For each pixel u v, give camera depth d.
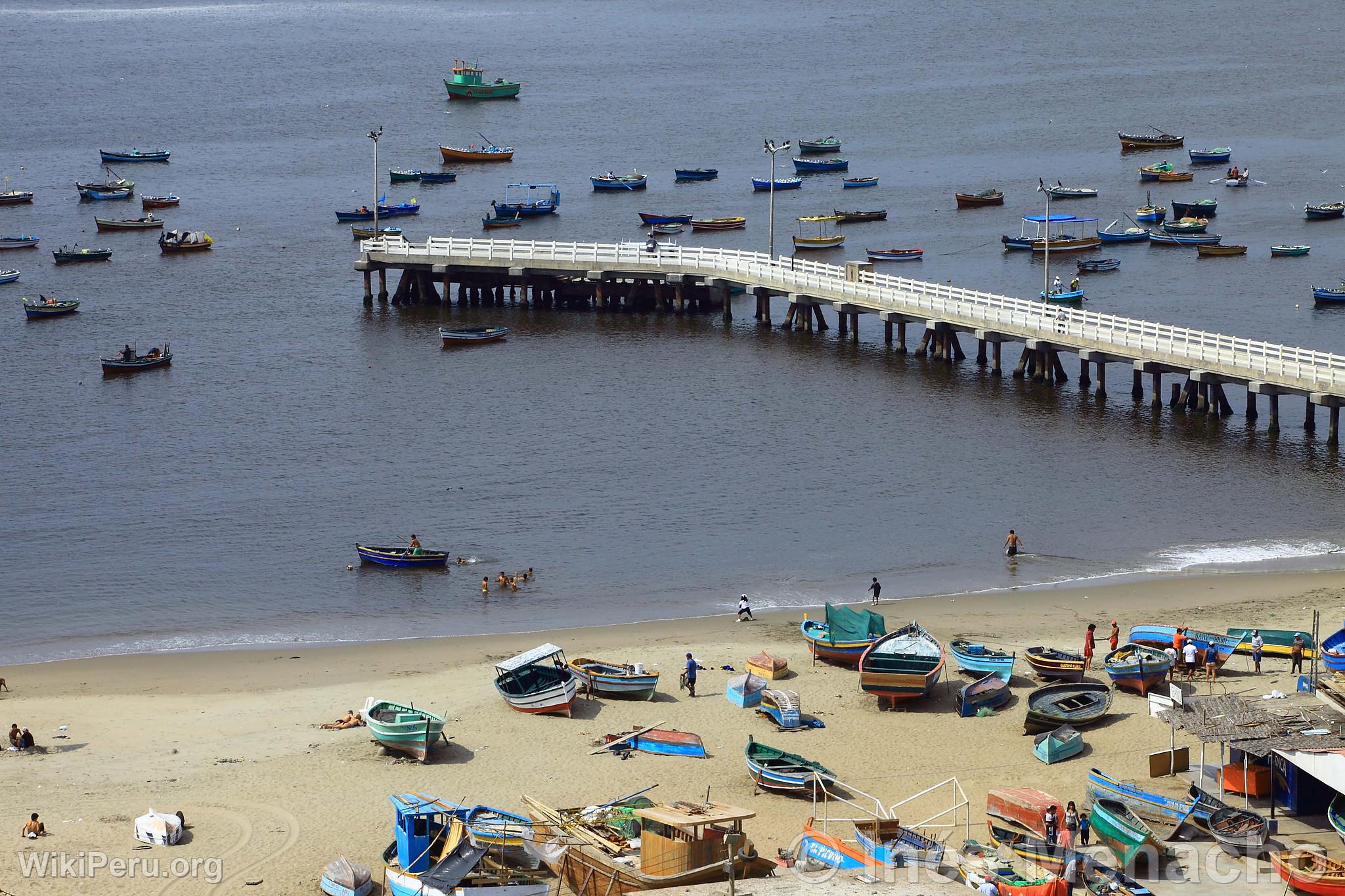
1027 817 47.16
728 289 123.38
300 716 57.94
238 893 44.66
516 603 70.50
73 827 48.53
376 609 70.00
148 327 123.88
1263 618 65.75
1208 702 49.22
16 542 79.31
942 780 51.53
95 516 83.12
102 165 197.25
